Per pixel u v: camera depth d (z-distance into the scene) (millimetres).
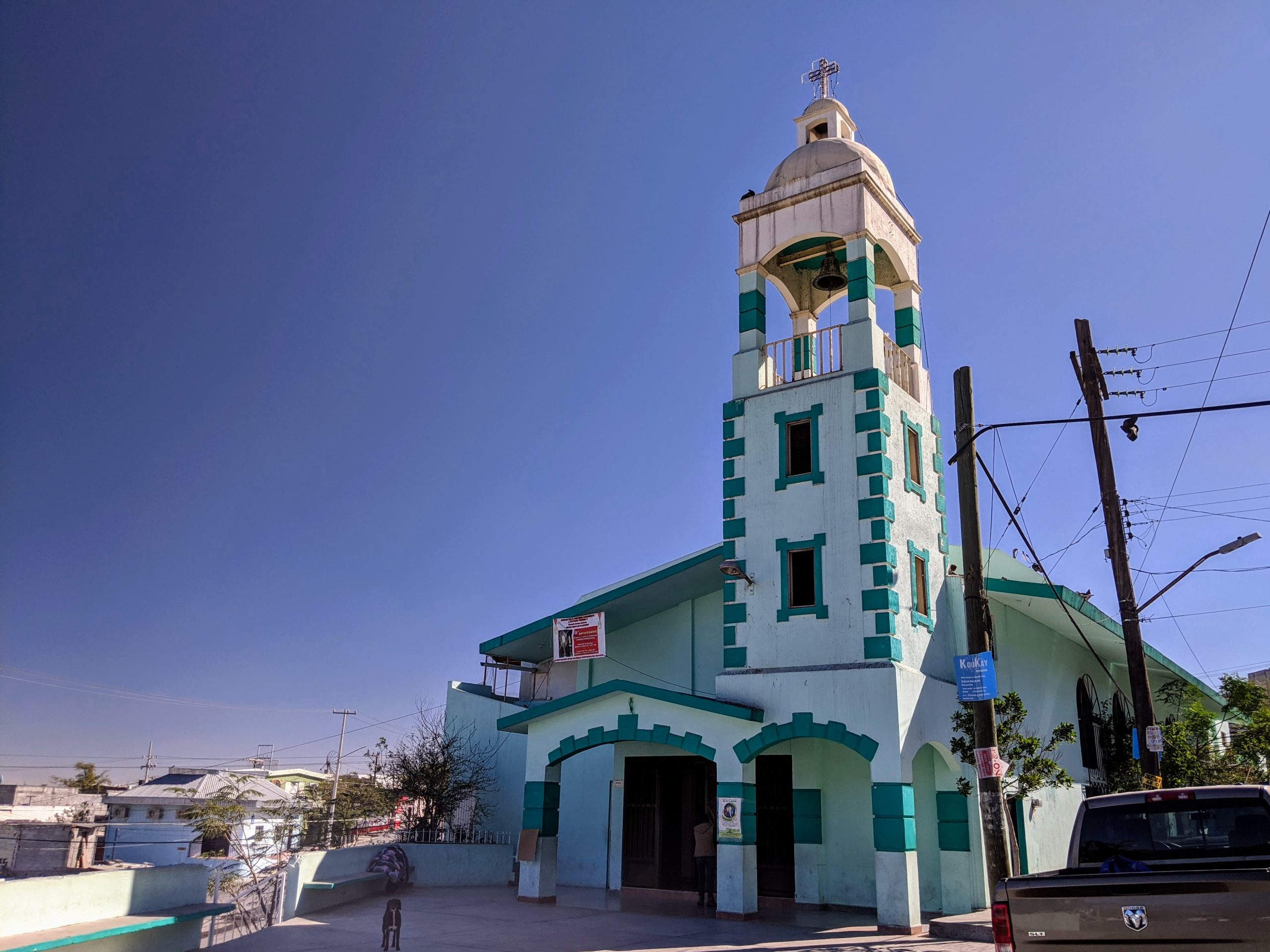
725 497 20344
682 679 23406
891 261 22016
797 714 17797
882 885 16172
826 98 23297
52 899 10547
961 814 18594
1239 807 8500
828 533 18766
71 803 52406
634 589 22281
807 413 19719
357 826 35125
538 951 13672
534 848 19547
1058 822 21016
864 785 19734
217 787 44531
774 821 20609
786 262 23062
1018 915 6844
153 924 11406
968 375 14414
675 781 21891
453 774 26125
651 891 21328
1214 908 6242
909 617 18500
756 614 19188
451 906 18734
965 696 13195
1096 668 26016
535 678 28406
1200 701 29469
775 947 14344
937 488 21000
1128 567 16922
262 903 21781
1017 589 20500
